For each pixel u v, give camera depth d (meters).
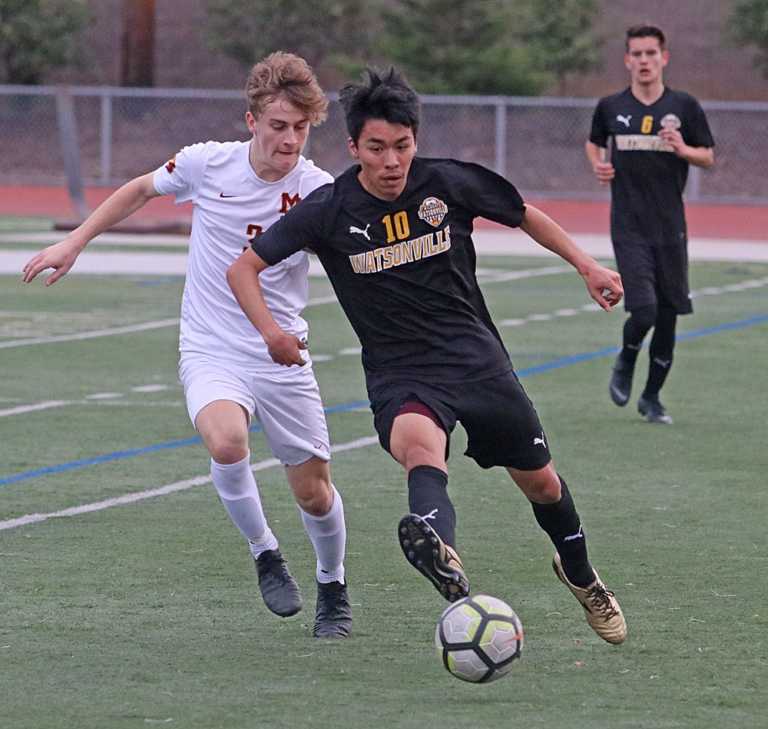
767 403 33.72
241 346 17.11
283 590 16.84
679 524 22.50
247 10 117.62
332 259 15.65
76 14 120.75
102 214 17.52
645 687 15.02
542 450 15.79
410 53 106.94
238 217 17.20
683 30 120.12
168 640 16.70
